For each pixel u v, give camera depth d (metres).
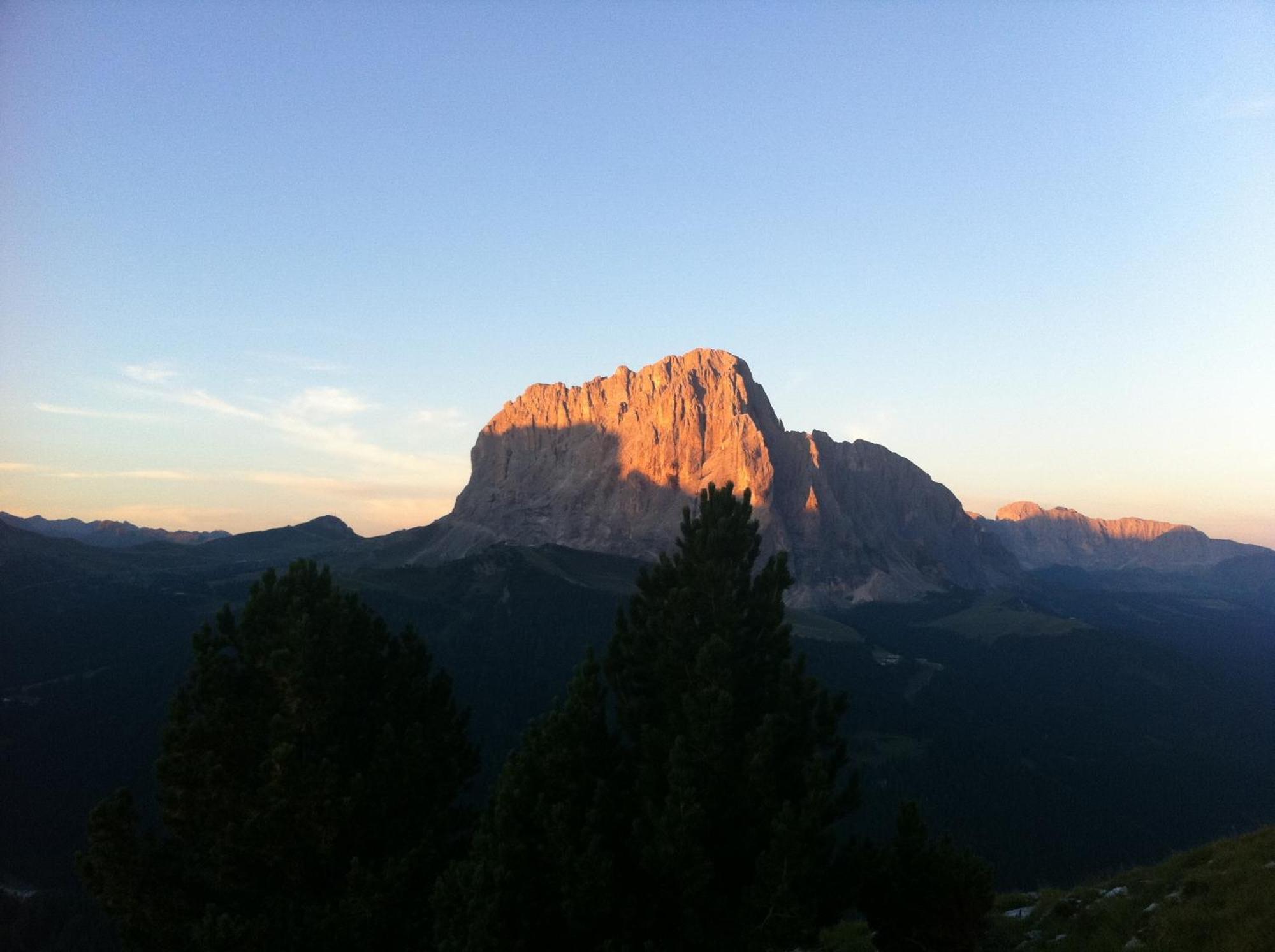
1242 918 19.69
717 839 24.03
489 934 20.61
